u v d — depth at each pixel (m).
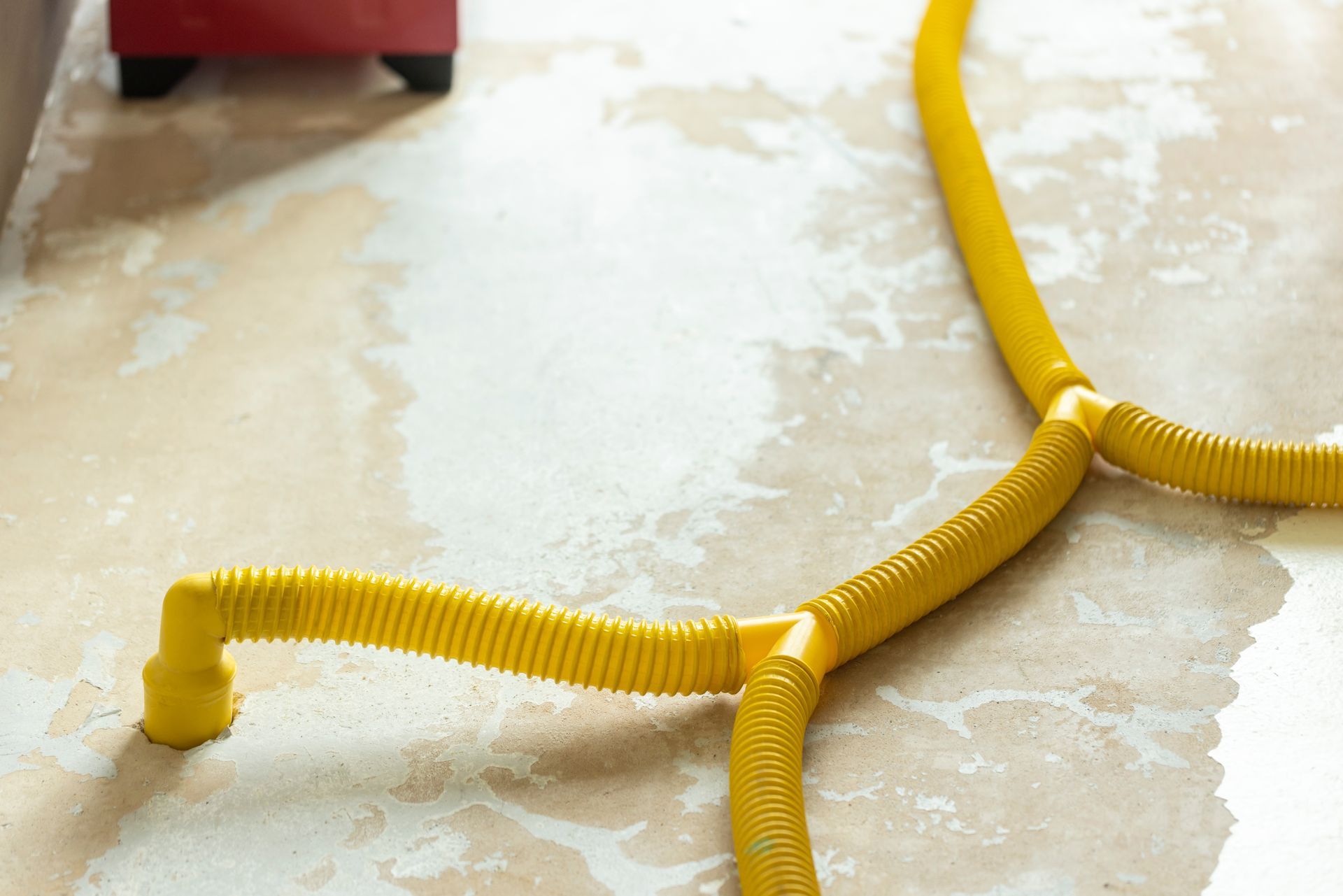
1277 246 2.30
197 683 1.39
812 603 1.51
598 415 1.95
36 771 1.39
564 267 2.26
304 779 1.40
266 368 2.01
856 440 1.91
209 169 2.47
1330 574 1.65
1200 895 1.28
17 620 1.57
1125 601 1.63
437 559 1.69
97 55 2.82
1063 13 3.10
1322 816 1.36
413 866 1.31
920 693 1.51
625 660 1.42
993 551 1.63
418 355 2.05
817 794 1.39
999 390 2.00
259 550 1.69
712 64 2.90
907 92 2.81
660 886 1.30
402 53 2.71
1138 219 2.37
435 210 2.40
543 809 1.37
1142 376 2.01
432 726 1.46
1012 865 1.31
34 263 2.21
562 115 2.70
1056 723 1.47
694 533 1.74
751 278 2.25
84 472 1.79
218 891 1.28
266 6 2.61
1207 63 2.88
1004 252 2.16
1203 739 1.44
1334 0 3.14
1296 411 1.93
